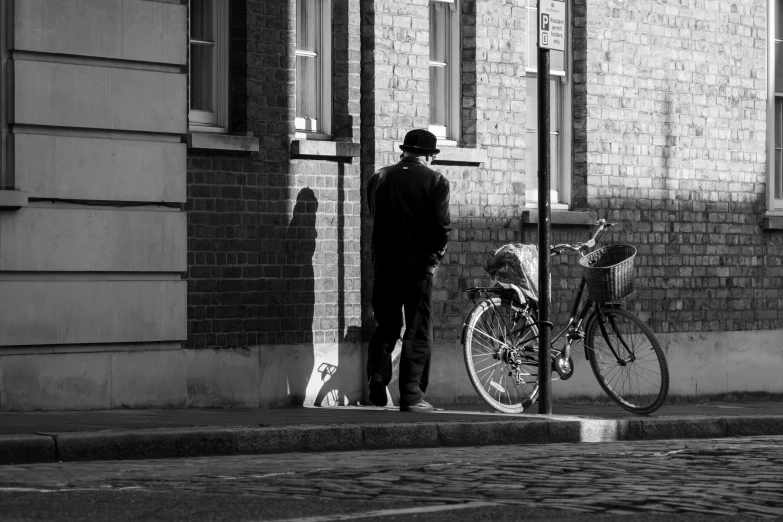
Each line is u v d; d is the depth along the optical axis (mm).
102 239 14961
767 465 11586
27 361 14562
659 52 19891
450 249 17750
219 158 15867
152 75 15258
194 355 15664
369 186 15711
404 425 13250
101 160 14930
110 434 11617
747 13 20906
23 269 14484
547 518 8641
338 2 16953
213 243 15812
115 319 15078
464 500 9367
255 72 16109
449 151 17594
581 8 19250
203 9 16109
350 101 16922
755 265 20797
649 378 16031
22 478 10125
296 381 16422
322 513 8656
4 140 14445
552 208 19141
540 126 15117
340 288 16828
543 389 15188
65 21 14672
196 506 8797
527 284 16078
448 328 17719
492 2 18281
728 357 20391
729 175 20594
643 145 19703
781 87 21484
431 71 18047
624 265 15742
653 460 11938
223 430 12180
